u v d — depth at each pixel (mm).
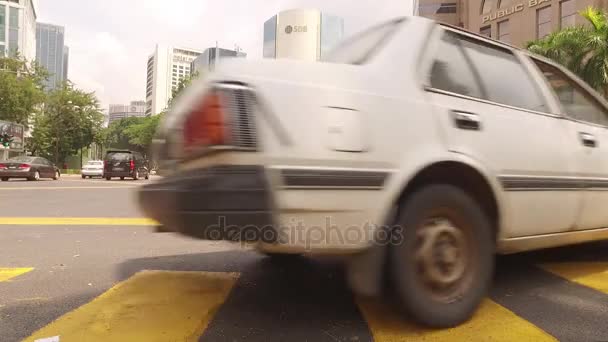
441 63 2986
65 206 10078
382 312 3043
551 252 4945
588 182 3600
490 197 2988
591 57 18656
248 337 2646
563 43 19047
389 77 2715
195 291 3506
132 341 2584
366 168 2479
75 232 6367
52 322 2869
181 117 2570
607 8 30719
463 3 45094
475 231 2865
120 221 7559
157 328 2770
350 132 2465
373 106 2562
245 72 2381
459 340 2600
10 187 17047
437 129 2746
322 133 2402
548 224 3334
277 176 2285
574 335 2691
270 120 2320
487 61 3309
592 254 4836
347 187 2422
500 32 40062
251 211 2252
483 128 2957
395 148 2570
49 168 26688
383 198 2508
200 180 2293
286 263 4352
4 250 5086
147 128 54625
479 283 2875
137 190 2840
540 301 3291
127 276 3973
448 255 2756
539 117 3398
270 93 2355
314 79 2494
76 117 50750
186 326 2797
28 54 86625
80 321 2879
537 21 36344
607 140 3924
